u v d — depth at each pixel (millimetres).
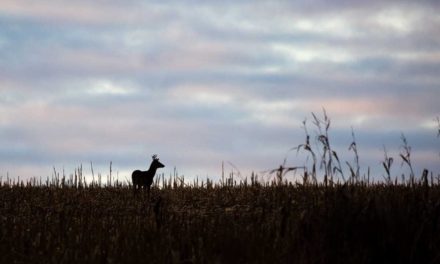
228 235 47125
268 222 52594
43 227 58406
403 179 55125
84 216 66625
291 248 43469
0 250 51531
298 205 53500
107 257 47688
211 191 84000
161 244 49250
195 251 47250
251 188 80438
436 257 41156
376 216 42594
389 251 41562
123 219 63312
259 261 43375
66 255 48656
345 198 43688
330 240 42375
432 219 43688
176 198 81438
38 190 90062
